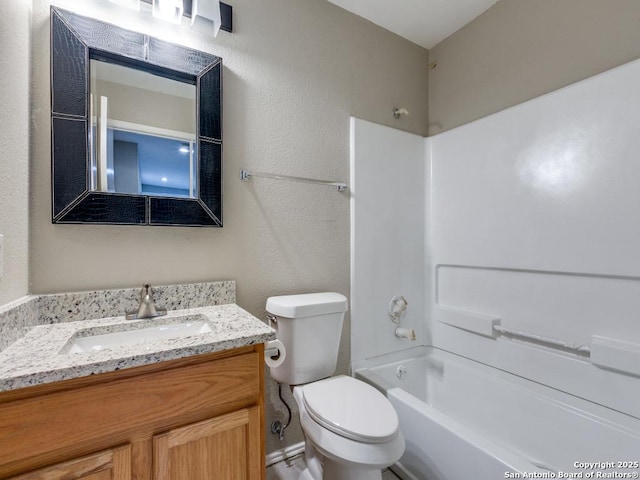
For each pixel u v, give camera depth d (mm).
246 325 1005
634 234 1221
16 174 940
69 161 1062
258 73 1484
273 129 1524
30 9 1021
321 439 1039
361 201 1808
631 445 1176
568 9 1487
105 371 705
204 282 1326
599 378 1301
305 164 1622
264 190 1496
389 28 1952
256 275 1470
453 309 1919
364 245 1814
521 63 1664
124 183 1161
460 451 1150
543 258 1493
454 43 2006
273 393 1502
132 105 1184
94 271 1129
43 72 1047
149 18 1229
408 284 1998
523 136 1586
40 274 1042
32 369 658
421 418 1312
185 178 1274
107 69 1145
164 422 783
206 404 837
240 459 878
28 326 947
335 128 1731
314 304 1356
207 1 1246
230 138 1404
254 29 1477
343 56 1770
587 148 1354
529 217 1554
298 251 1594
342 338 1743
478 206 1788
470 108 1908
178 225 1248
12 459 633
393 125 1983
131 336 1054
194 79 1298
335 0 1720
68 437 681
